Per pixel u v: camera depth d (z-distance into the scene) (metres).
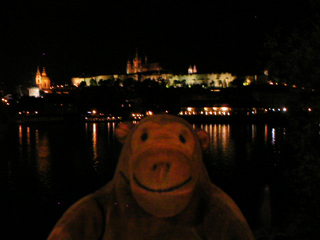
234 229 1.51
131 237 1.50
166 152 1.36
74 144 57.88
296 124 6.22
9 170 35.97
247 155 42.12
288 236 4.87
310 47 5.86
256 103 119.50
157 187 1.32
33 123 107.50
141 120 1.63
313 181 6.08
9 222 19.58
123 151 1.62
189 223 1.52
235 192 24.17
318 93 5.98
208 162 37.94
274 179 27.64
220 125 98.38
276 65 6.13
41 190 27.69
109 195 1.62
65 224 1.52
